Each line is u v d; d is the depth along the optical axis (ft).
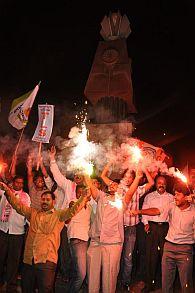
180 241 20.34
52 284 18.38
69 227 21.62
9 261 23.16
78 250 21.24
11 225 23.30
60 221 18.70
